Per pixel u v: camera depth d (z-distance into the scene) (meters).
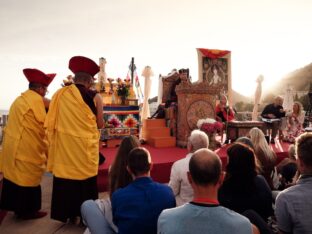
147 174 2.18
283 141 8.66
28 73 4.01
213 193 1.46
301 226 1.88
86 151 3.64
